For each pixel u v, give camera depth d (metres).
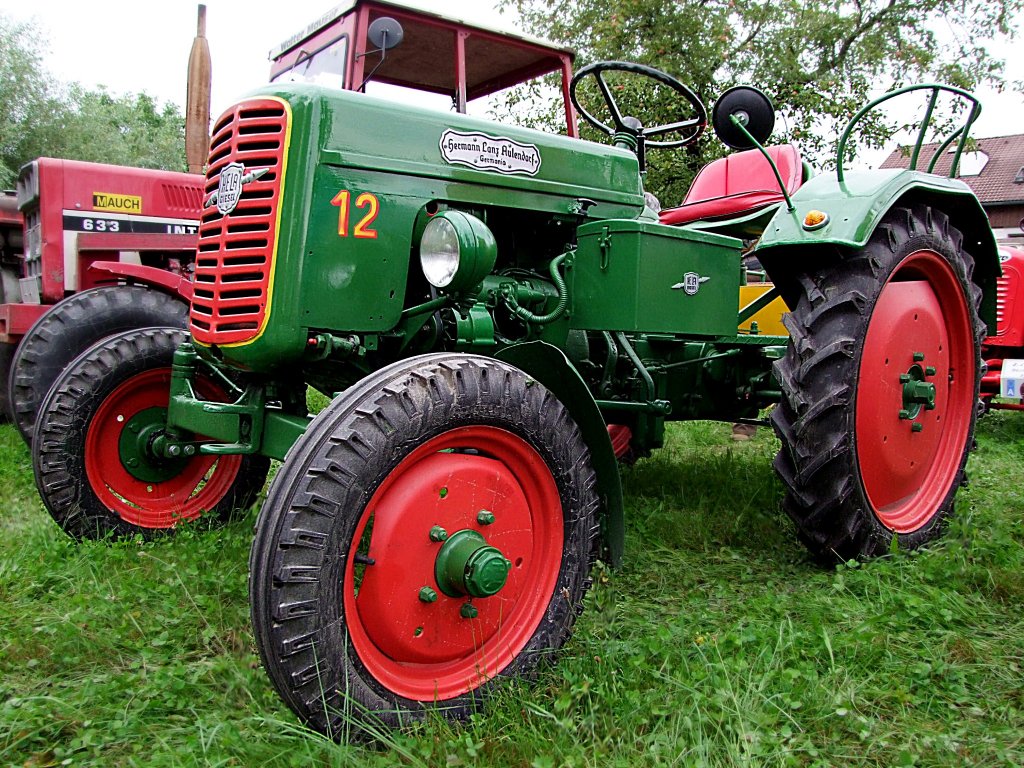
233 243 2.53
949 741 1.98
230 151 2.56
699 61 11.87
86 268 5.60
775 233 3.33
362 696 2.01
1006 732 2.02
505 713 2.11
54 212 5.61
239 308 2.49
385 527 2.06
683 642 2.49
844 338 3.10
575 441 2.42
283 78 3.78
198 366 3.39
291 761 1.86
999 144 34.81
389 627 2.07
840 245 3.21
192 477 3.78
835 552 3.20
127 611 2.71
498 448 2.30
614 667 2.31
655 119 9.77
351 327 2.53
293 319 2.43
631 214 3.30
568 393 2.51
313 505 1.92
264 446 2.71
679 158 9.82
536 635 2.34
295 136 2.44
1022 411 7.31
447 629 2.18
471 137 2.79
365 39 3.37
